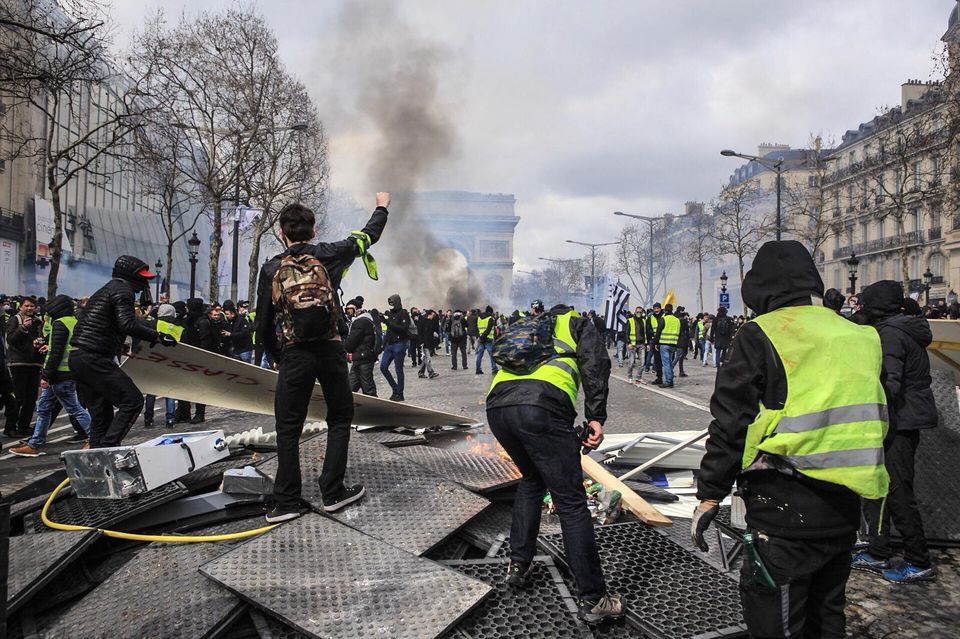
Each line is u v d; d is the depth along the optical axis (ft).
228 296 113.91
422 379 58.18
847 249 183.93
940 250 148.36
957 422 15.97
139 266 18.38
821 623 7.61
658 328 52.01
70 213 146.51
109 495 12.82
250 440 18.20
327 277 12.44
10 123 102.99
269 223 107.04
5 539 6.64
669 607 10.43
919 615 11.73
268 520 12.31
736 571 11.98
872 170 106.11
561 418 10.38
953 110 83.10
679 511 16.06
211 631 9.52
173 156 92.99
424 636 9.31
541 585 11.05
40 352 29.63
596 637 9.89
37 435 25.57
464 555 12.87
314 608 9.77
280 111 95.71
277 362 13.62
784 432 7.22
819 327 7.48
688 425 31.48
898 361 13.12
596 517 14.64
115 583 10.70
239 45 89.97
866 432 7.14
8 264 122.62
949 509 15.25
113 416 18.85
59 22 50.16
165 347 16.58
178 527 12.66
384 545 11.48
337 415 13.04
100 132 155.02
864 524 14.62
